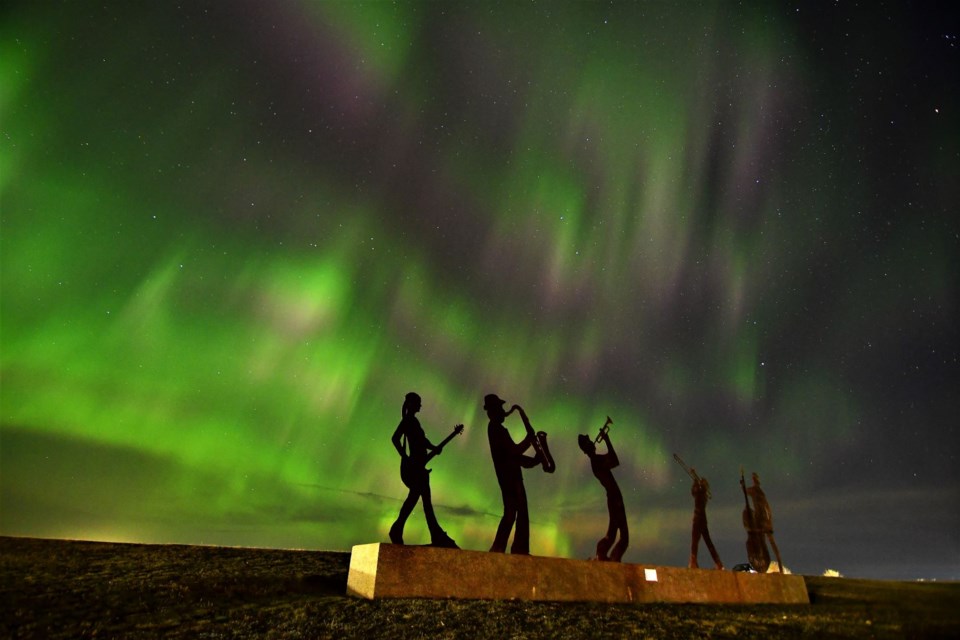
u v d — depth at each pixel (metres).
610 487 13.93
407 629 8.22
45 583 9.53
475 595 10.09
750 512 17.09
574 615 9.62
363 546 10.27
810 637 9.73
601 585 11.43
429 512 11.35
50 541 12.51
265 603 9.34
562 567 11.15
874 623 10.98
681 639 9.05
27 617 8.08
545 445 12.80
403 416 11.84
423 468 11.47
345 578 11.52
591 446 14.43
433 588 9.88
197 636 7.80
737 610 11.76
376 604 9.15
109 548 12.43
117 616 8.38
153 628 8.02
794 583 14.38
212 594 9.66
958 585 16.11
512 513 12.02
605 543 13.37
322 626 8.22
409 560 9.89
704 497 15.84
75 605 8.68
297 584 10.73
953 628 10.78
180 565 11.45
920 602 13.66
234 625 8.21
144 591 9.53
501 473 12.29
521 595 10.51
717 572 13.24
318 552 14.29
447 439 11.89
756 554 16.66
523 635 8.37
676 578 12.52
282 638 7.79
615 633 8.93
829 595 15.11
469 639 8.06
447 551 10.20
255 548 14.01
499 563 10.55
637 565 12.06
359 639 7.85
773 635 9.70
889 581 17.45
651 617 10.12
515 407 12.99
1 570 10.03
